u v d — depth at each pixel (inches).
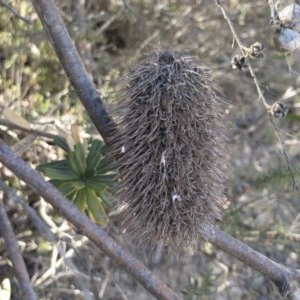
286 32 8.5
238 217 16.1
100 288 15.6
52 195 8.3
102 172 10.0
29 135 11.4
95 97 9.0
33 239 14.8
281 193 17.3
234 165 18.3
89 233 8.3
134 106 8.4
